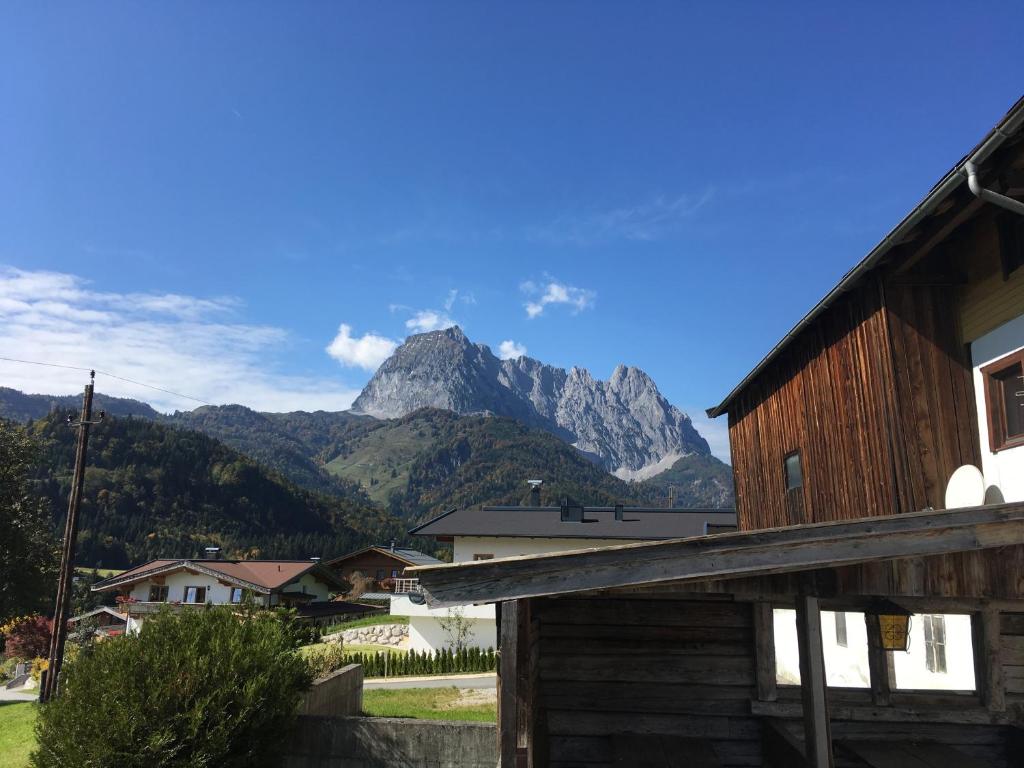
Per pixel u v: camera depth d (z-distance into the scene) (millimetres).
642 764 5930
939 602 6492
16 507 27219
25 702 21250
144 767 7105
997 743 6715
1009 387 6953
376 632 32531
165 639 8258
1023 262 6660
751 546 4000
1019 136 5293
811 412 10602
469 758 8469
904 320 7777
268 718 7918
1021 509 3945
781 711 6953
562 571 4051
